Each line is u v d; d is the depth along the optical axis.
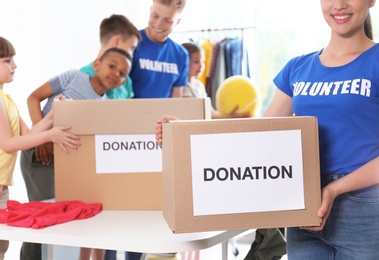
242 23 3.99
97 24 3.93
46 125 2.14
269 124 1.36
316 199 1.38
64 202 1.81
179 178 1.33
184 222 1.33
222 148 1.34
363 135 1.43
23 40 3.51
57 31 3.71
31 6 3.54
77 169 1.89
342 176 1.45
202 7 4.02
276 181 1.37
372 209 1.43
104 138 1.88
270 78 4.20
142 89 3.19
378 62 1.41
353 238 1.45
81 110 1.88
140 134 1.87
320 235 1.50
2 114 2.05
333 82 1.46
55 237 1.51
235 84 3.76
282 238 1.82
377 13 3.88
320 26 4.09
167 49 3.22
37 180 2.59
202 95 3.84
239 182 1.35
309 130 1.38
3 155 2.20
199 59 3.83
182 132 1.33
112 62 2.84
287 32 4.14
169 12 3.05
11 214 1.68
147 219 1.72
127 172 1.87
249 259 1.84
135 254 2.48
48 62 3.67
